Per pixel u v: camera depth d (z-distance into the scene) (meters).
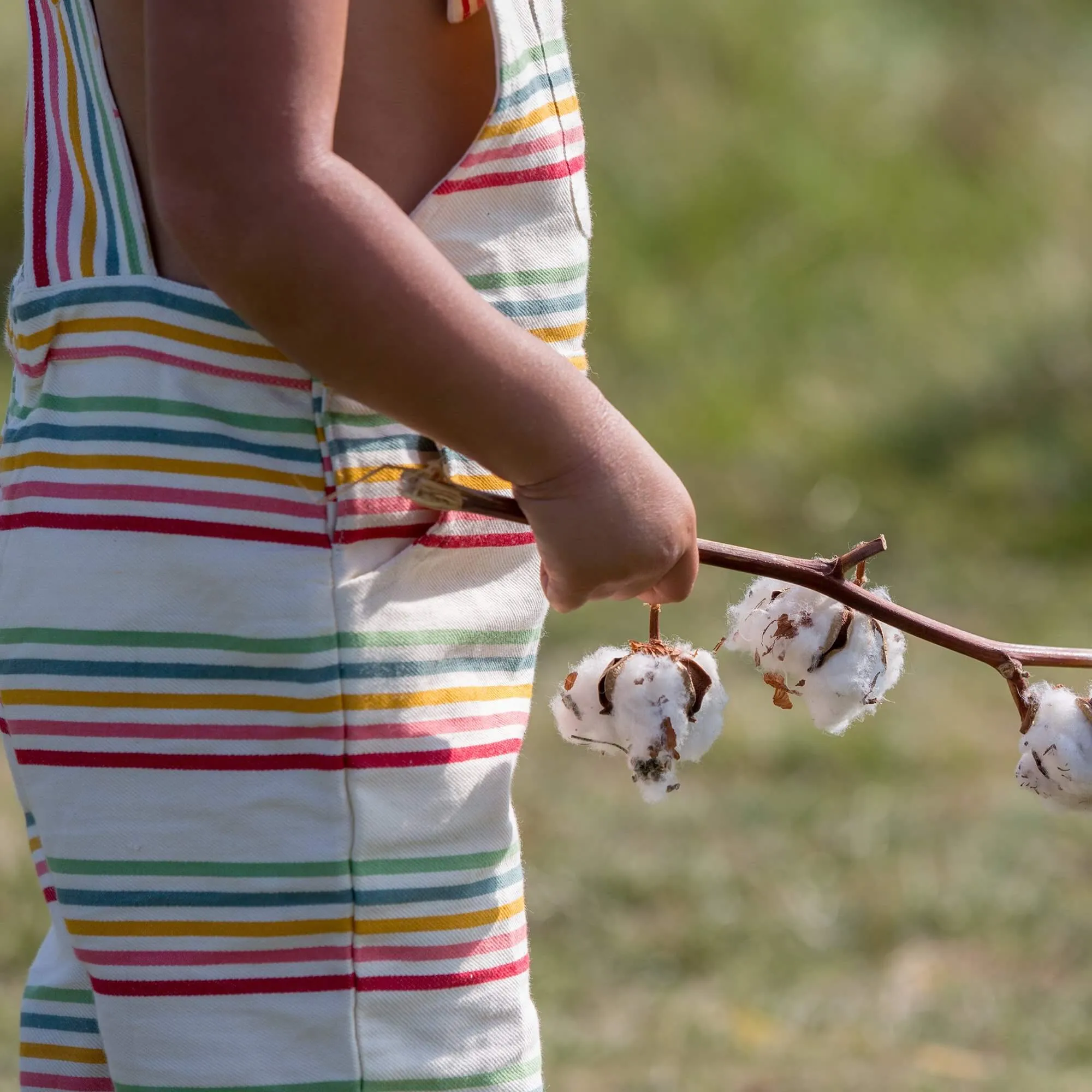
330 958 3.18
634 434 3.13
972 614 11.46
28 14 3.54
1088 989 6.91
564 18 3.71
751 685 10.22
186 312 3.15
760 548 12.87
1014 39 21.75
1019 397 15.00
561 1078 6.16
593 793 8.80
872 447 14.64
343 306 2.90
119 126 3.24
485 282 3.27
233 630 3.14
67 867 3.23
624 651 3.52
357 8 3.16
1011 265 18.05
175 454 3.16
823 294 17.56
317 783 3.15
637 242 17.98
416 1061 3.23
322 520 3.15
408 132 3.21
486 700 3.33
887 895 7.62
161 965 3.19
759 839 8.22
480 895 3.30
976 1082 6.18
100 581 3.17
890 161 19.31
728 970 7.07
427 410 2.99
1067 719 3.53
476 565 3.32
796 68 20.03
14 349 3.40
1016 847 8.09
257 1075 3.17
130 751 3.18
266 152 2.87
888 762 9.14
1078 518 13.11
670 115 19.11
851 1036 6.56
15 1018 6.40
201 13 2.88
